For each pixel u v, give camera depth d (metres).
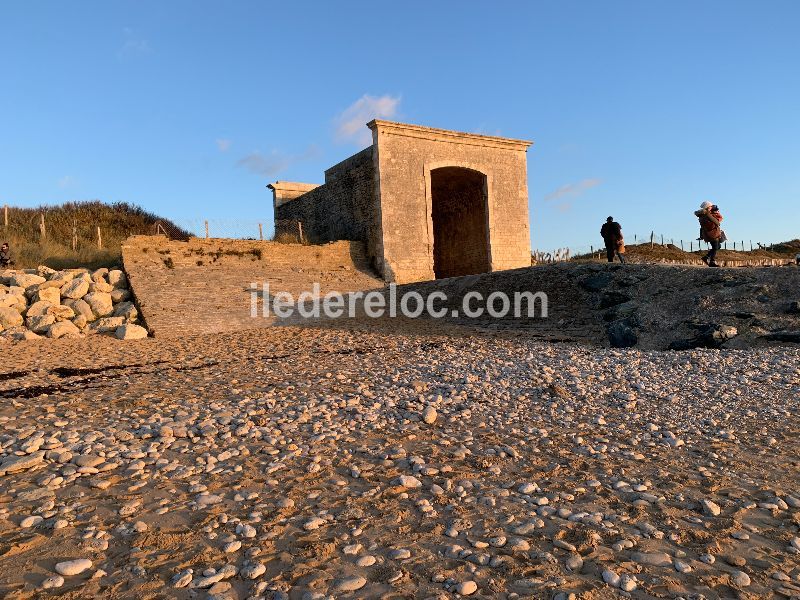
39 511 3.83
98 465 4.79
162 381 8.77
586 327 14.00
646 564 2.98
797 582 2.80
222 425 6.07
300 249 23.12
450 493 4.11
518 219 27.67
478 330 14.73
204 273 19.36
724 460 4.73
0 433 5.88
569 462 4.79
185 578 2.90
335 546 3.27
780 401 6.61
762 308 10.93
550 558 3.06
